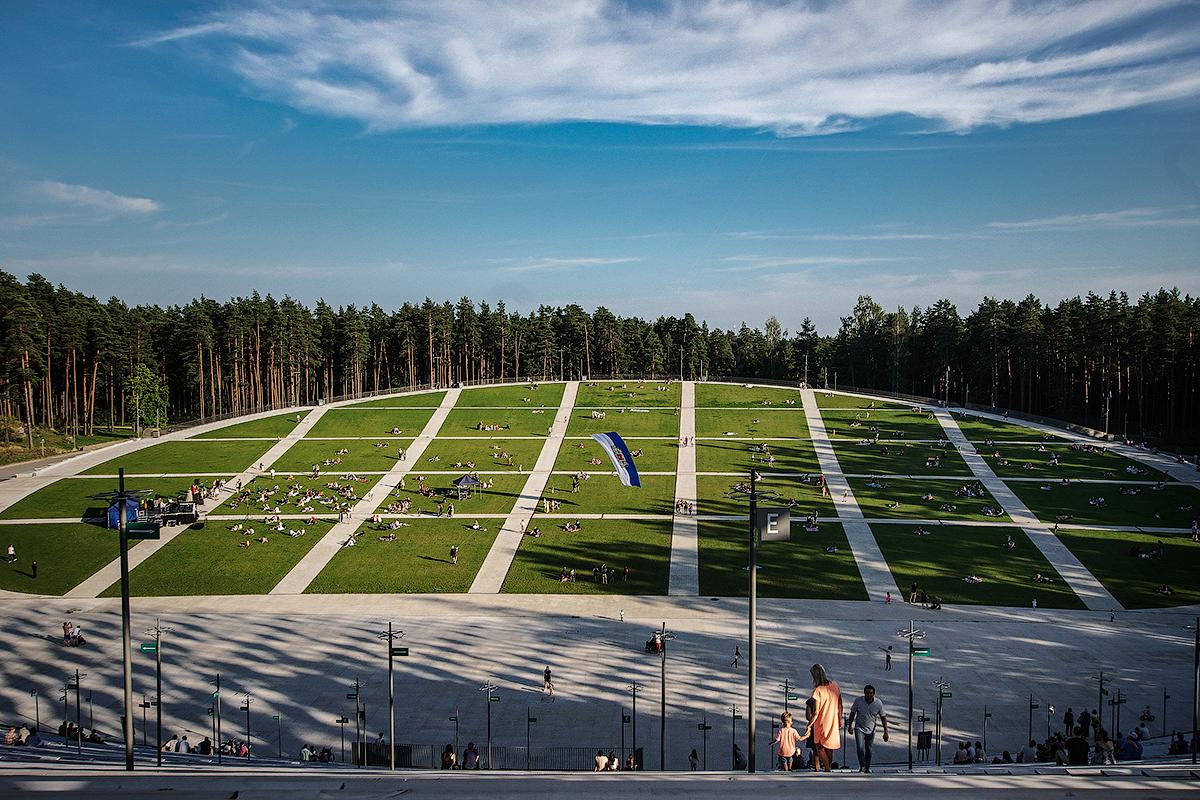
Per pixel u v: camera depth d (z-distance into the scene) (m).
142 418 150.38
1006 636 63.53
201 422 137.88
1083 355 146.62
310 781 17.75
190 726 47.66
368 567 82.69
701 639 63.53
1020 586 75.81
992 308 164.88
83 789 17.06
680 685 54.03
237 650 61.06
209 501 101.56
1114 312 137.88
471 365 193.38
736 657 59.09
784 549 86.44
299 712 49.88
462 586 78.00
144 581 78.88
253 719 48.78
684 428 134.62
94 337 145.12
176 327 163.62
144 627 66.50
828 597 74.19
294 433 131.88
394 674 56.19
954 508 97.88
